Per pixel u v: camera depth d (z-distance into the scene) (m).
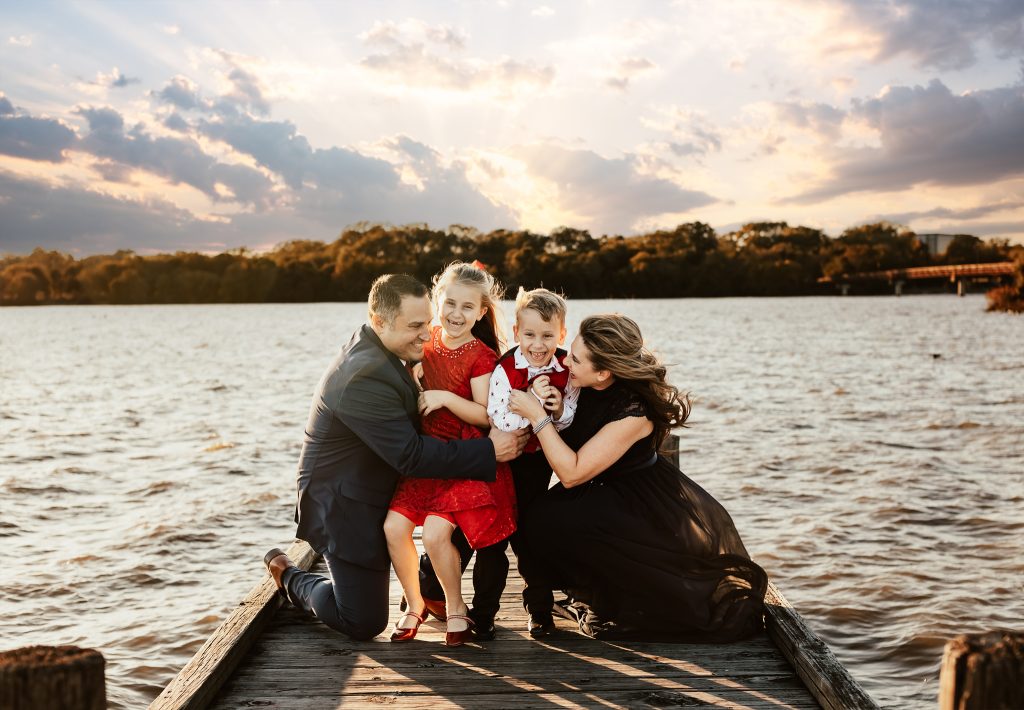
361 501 3.55
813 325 48.53
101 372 25.92
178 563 7.39
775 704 3.07
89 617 6.23
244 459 11.88
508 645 3.65
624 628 3.68
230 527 8.46
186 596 6.63
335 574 3.59
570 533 3.58
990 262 130.12
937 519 8.37
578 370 3.65
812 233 132.50
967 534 7.89
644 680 3.28
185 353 33.88
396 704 3.08
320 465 3.56
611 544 3.55
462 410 3.61
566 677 3.31
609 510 3.59
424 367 3.76
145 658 5.57
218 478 10.67
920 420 14.46
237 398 19.02
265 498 9.54
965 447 12.05
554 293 3.66
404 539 3.60
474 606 3.71
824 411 15.67
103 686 2.01
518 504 3.87
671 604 3.59
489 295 3.76
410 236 121.19
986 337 36.75
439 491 3.58
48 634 5.92
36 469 11.23
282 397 19.16
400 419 3.42
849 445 12.25
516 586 4.54
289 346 37.53
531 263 113.44
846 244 131.75
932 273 115.25
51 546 7.86
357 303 118.56
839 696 2.84
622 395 3.65
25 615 6.24
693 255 120.19
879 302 97.75
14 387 21.66
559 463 3.50
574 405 3.72
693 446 12.33
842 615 6.09
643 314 65.88
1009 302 64.69
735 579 3.68
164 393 20.06
